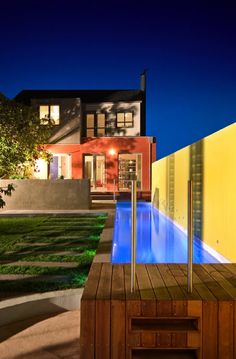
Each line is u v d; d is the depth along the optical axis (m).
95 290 3.39
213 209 8.24
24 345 3.73
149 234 12.27
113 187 22.52
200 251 9.41
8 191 12.77
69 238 9.00
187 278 3.63
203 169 9.20
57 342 3.80
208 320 3.11
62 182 15.60
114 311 3.12
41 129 18.81
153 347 3.11
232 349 3.10
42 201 15.62
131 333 3.12
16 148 16.47
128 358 3.12
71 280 5.37
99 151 22.58
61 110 22.30
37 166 20.50
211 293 3.30
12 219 12.91
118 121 24.03
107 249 7.26
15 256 7.04
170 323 3.22
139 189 22.52
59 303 4.68
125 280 3.75
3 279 5.48
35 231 10.12
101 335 3.13
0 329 4.12
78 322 4.30
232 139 6.99
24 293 4.78
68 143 22.36
